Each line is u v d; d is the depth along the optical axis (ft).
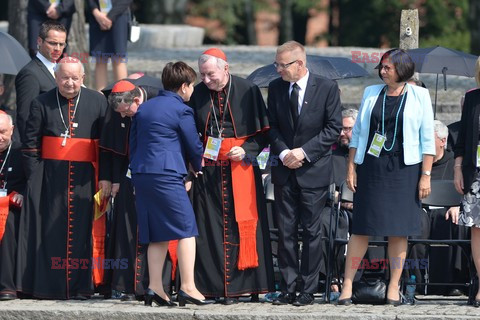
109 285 119.55
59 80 116.78
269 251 115.96
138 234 115.65
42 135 118.32
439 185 120.47
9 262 117.60
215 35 410.52
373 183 111.55
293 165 111.96
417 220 111.65
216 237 114.93
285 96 113.19
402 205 111.14
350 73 136.26
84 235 118.11
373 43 393.91
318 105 112.68
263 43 464.24
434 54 138.41
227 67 113.50
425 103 111.04
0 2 375.25
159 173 108.88
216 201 115.14
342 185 120.26
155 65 200.54
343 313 106.32
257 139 115.44
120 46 164.76
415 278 121.80
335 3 408.67
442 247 120.88
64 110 118.11
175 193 109.40
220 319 106.22
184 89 111.86
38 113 117.80
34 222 117.70
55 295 117.60
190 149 110.32
